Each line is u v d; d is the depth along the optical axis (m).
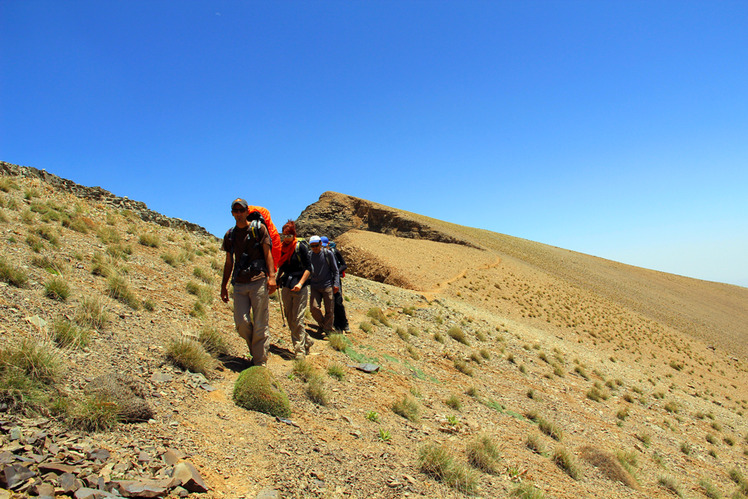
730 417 19.94
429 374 9.42
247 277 5.79
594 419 11.01
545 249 97.38
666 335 44.91
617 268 97.62
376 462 4.33
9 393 3.29
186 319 7.22
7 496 2.30
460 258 53.34
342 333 9.99
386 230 69.56
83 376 4.10
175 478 2.92
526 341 20.25
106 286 7.25
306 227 71.12
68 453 2.89
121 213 16.30
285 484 3.41
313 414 5.15
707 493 8.45
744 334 62.31
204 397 4.62
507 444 6.62
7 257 6.84
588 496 5.60
